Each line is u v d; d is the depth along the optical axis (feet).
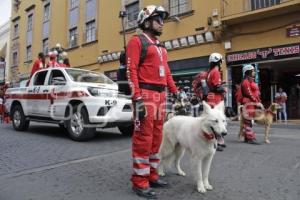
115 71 67.87
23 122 32.17
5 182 14.85
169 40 55.16
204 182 13.84
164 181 14.52
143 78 13.25
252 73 26.20
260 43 45.03
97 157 19.76
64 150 21.94
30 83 31.63
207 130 13.10
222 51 48.83
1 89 48.85
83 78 27.99
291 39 42.16
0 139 26.86
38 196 13.05
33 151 21.65
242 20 45.80
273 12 42.80
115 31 67.46
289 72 51.98
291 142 25.54
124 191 13.55
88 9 76.07
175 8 55.36
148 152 13.11
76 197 12.89
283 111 46.21
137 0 62.44
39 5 95.76
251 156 19.93
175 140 15.10
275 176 15.58
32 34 99.50
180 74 54.24
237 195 13.01
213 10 49.16
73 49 80.43
